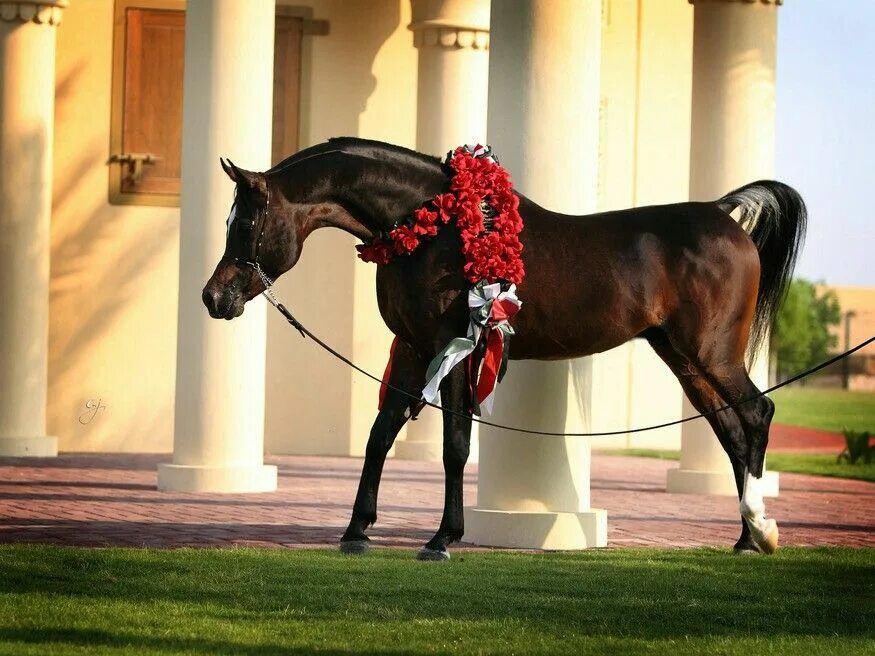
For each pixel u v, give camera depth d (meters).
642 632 7.09
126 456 18.02
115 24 18.84
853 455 20.31
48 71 17.48
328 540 10.40
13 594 7.67
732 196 10.38
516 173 10.45
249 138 13.71
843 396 45.88
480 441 10.71
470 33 18.06
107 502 12.56
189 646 6.57
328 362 19.33
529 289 9.48
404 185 9.39
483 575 8.71
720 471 14.78
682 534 11.34
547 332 9.57
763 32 14.95
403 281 9.34
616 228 9.80
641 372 20.78
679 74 20.62
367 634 6.89
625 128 20.50
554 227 9.66
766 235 10.38
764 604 7.94
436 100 18.12
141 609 7.36
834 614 7.70
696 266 9.77
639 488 15.29
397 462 18.05
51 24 17.45
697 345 9.82
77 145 18.81
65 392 18.77
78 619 7.08
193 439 13.81
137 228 18.91
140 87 18.92
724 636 7.05
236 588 8.01
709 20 14.97
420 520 11.89
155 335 18.94
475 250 9.19
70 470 15.67
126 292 18.89
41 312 17.56
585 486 10.64
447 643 6.73
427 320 9.31
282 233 9.23
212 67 13.63
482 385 9.30
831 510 13.43
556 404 10.47
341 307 19.34
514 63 10.46
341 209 9.40
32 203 17.38
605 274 9.59
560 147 10.42
